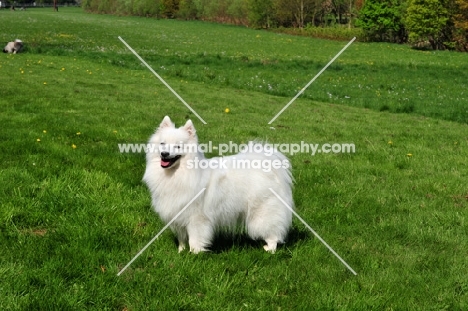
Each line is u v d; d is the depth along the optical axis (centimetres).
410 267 552
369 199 785
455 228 679
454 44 4991
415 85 2456
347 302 471
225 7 7725
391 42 5597
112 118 1265
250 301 474
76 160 858
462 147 1202
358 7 6338
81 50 2998
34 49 2839
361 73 2800
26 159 826
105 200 702
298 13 6531
